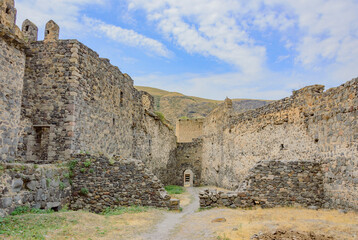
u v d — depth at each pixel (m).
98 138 17.88
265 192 14.60
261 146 21.17
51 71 15.94
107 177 15.17
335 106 13.45
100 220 11.72
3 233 8.52
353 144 12.04
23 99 15.75
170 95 111.50
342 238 8.17
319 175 14.52
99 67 18.31
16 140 12.85
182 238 9.45
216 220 11.41
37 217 10.62
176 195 25.08
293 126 17.33
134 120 24.50
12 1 12.98
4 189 10.55
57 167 13.98
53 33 16.36
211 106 100.38
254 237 8.51
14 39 12.53
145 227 10.98
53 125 15.44
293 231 8.95
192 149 40.09
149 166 28.92
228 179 27.69
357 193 11.71
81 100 16.19
